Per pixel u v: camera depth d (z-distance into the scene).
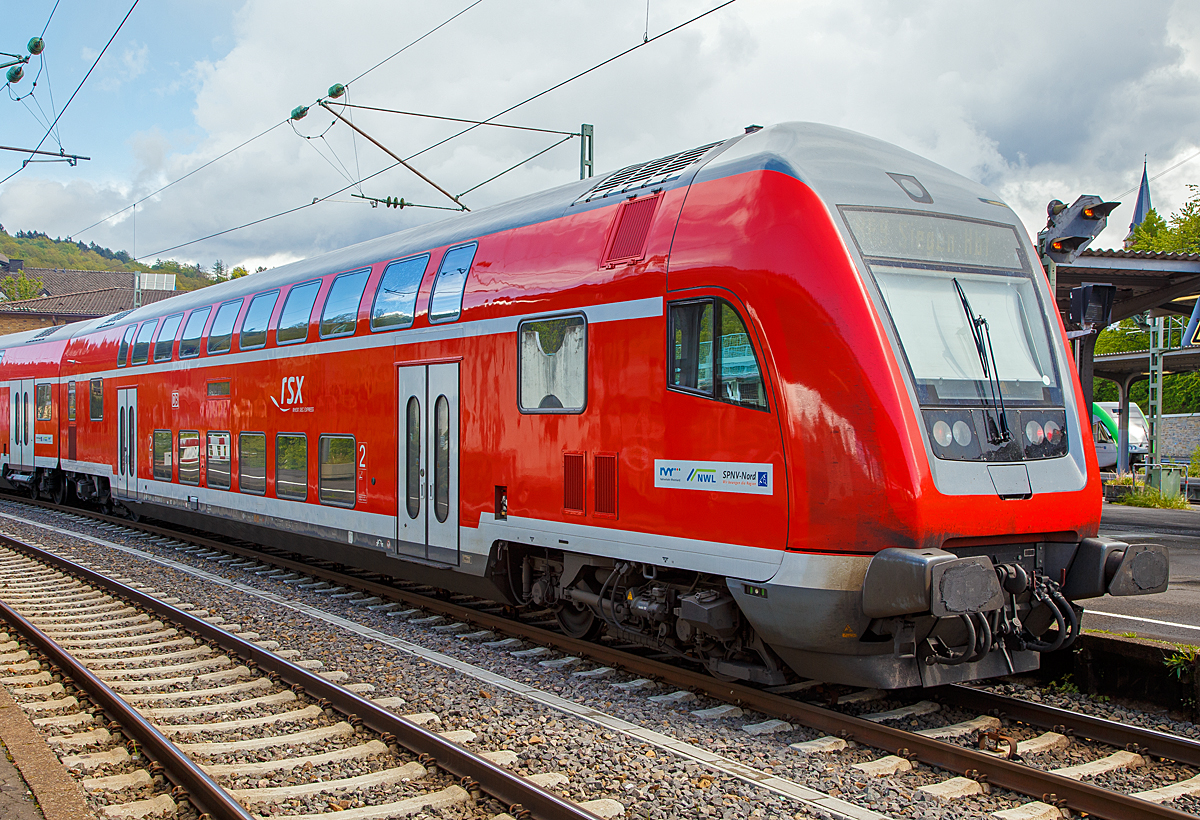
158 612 8.97
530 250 7.48
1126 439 31.92
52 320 60.62
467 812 4.41
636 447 6.30
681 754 5.07
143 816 4.39
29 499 20.78
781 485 5.36
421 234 9.29
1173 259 15.20
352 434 9.53
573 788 4.59
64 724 5.75
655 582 6.43
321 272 10.55
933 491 5.16
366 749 5.18
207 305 13.03
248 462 11.58
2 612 8.65
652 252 6.28
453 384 8.13
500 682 6.56
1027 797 4.52
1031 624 5.93
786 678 6.25
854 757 5.08
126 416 15.20
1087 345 12.18
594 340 6.65
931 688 6.13
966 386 5.57
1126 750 5.04
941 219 5.96
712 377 5.80
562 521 6.93
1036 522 5.58
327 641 7.88
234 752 5.20
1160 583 5.80
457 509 8.08
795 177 5.66
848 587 5.20
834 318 5.31
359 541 9.43
